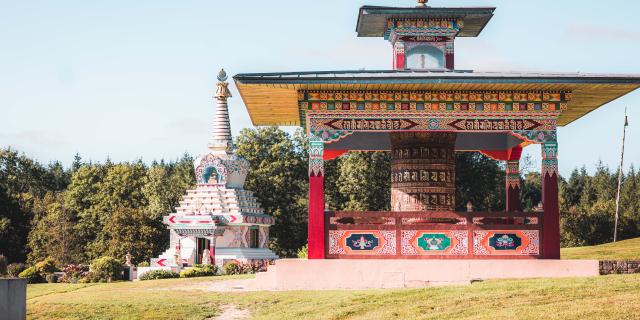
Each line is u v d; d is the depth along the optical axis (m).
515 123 31.55
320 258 30.44
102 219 95.69
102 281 54.16
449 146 34.41
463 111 31.53
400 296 25.84
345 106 31.38
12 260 95.56
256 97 32.75
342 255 30.55
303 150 92.69
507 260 30.39
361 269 30.12
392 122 31.38
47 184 130.12
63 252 90.25
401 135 34.38
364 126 31.30
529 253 30.77
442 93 31.56
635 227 92.00
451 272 30.22
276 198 88.75
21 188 122.12
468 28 36.69
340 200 87.81
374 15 34.69
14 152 122.25
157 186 96.12
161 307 28.38
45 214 101.06
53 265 58.69
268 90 31.14
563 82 29.94
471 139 38.94
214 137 76.00
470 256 30.64
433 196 33.88
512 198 38.25
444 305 23.77
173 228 69.25
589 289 24.09
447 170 34.19
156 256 88.31
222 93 76.88
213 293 31.22
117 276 55.31
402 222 33.16
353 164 82.88
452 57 35.00
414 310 23.45
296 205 89.62
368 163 82.69
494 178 88.75
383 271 30.14
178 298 30.22
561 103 31.64
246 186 88.19
